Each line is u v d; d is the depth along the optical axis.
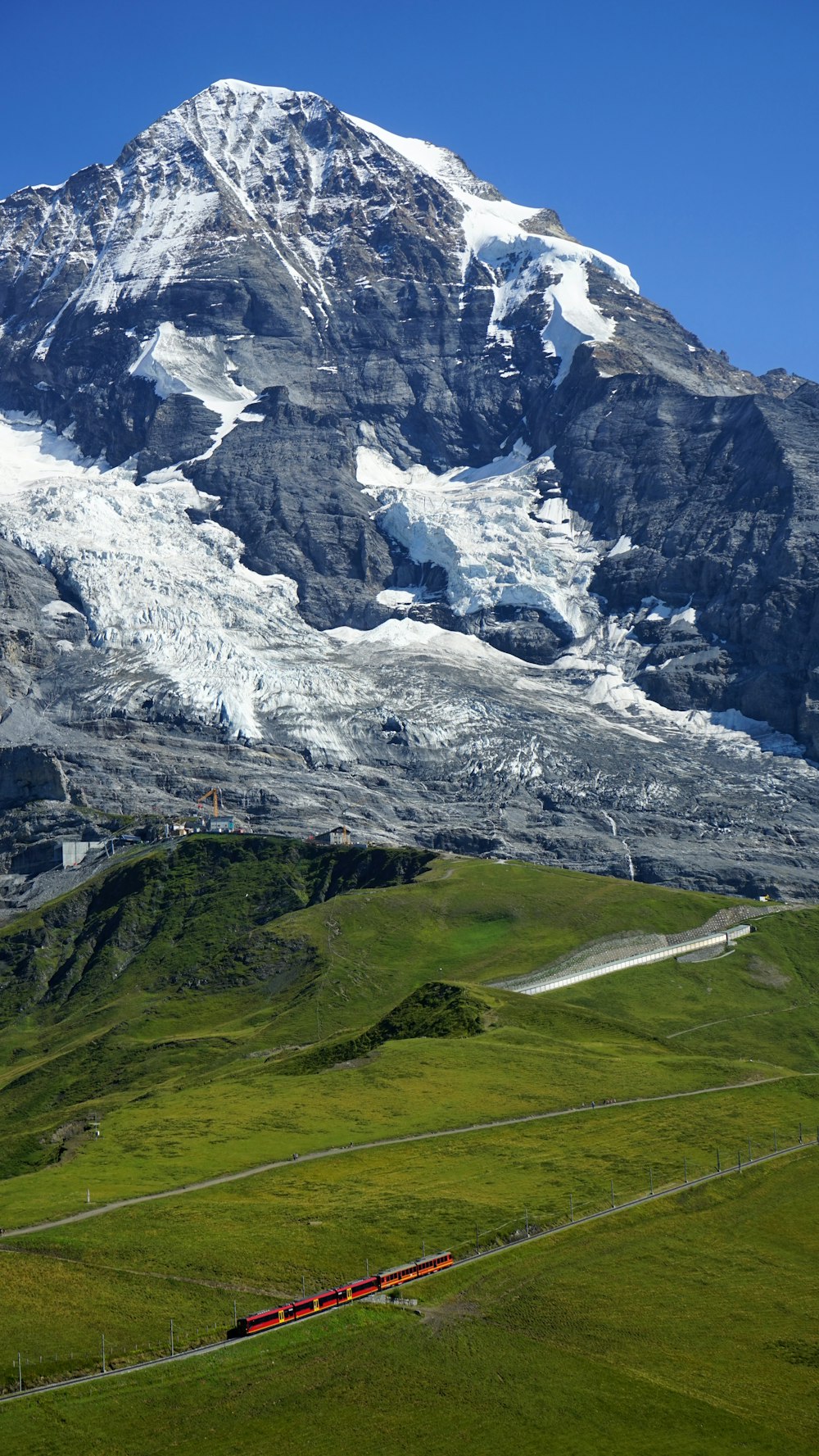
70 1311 189.12
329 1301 193.88
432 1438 173.00
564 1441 173.62
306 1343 185.75
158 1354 181.62
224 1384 177.38
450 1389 181.88
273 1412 174.62
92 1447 165.88
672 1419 179.50
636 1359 191.50
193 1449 167.75
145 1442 167.75
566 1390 183.25
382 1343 188.25
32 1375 175.25
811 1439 176.62
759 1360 192.25
